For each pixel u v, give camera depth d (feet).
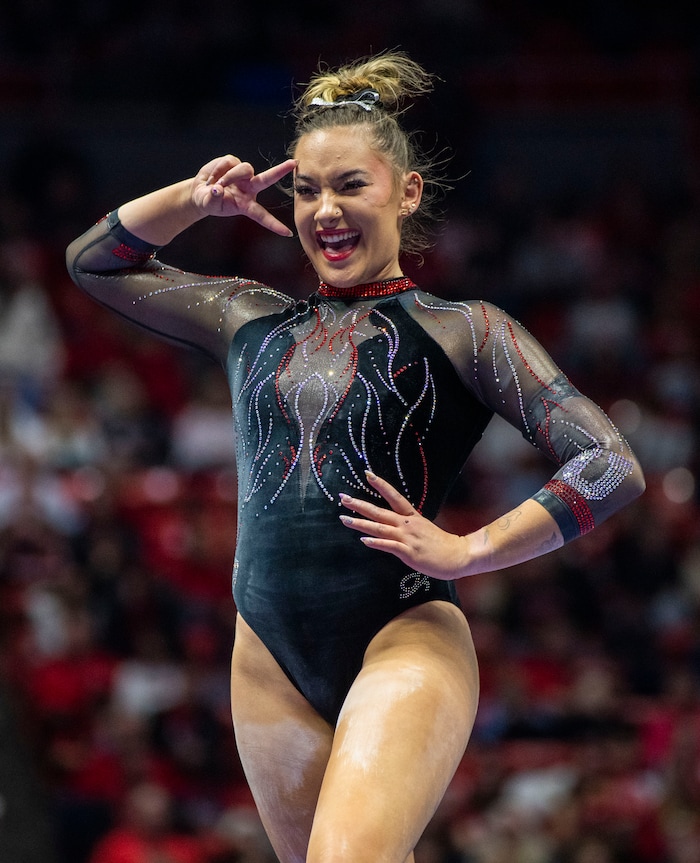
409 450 37.96
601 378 150.41
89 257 43.50
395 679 35.27
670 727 96.07
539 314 163.02
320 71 45.42
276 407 38.60
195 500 118.73
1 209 163.22
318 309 40.11
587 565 117.19
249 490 38.78
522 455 133.90
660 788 89.76
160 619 103.45
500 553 34.96
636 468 36.24
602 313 158.10
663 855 85.51
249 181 39.93
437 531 34.71
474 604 110.63
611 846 85.35
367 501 37.37
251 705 38.50
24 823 60.29
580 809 87.45
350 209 39.04
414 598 37.29
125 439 127.95
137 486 119.24
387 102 41.24
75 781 88.17
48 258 160.04
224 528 116.57
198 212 41.24
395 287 40.01
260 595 37.99
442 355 38.50
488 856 84.12
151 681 97.40
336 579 37.04
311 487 37.55
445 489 39.06
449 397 38.58
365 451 37.63
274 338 39.96
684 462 137.28
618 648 110.83
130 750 90.84
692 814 87.20
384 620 37.09
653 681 105.19
